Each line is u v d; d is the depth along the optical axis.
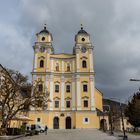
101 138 43.78
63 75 87.56
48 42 88.94
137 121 76.81
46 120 81.06
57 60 89.38
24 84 44.09
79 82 85.69
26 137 45.59
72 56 89.56
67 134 55.16
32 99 45.28
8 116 40.09
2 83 41.41
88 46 89.12
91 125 81.56
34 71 85.88
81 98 84.19
